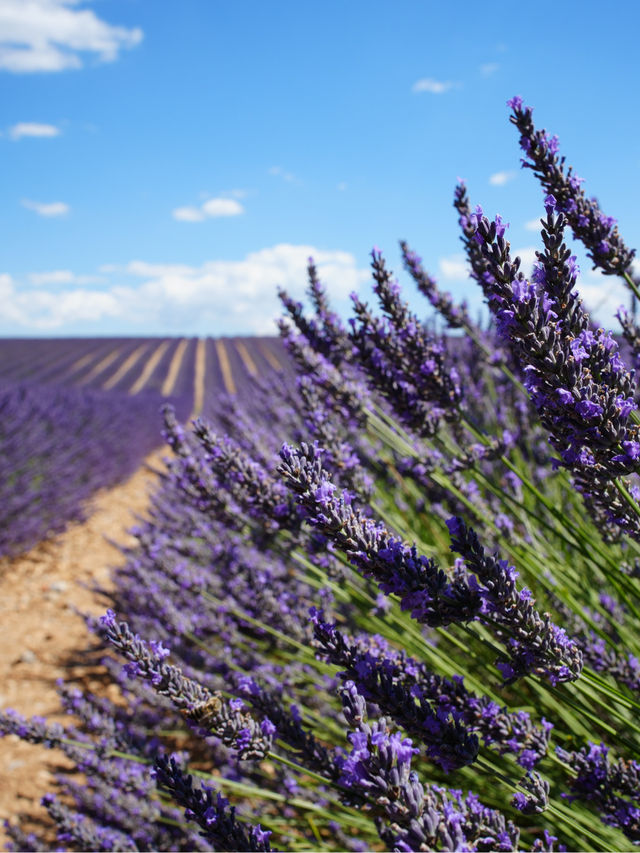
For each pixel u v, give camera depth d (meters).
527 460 3.23
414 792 0.79
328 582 1.98
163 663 1.22
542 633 1.08
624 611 2.22
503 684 1.17
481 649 2.31
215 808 1.10
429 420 1.87
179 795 1.10
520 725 1.32
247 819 2.05
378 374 1.83
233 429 3.53
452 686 1.35
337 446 2.01
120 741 2.30
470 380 3.45
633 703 1.22
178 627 2.75
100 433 12.44
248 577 2.43
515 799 1.12
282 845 1.95
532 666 1.14
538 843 1.14
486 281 1.87
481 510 2.16
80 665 4.22
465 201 1.90
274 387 4.21
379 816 1.20
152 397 21.11
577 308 1.06
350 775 0.84
